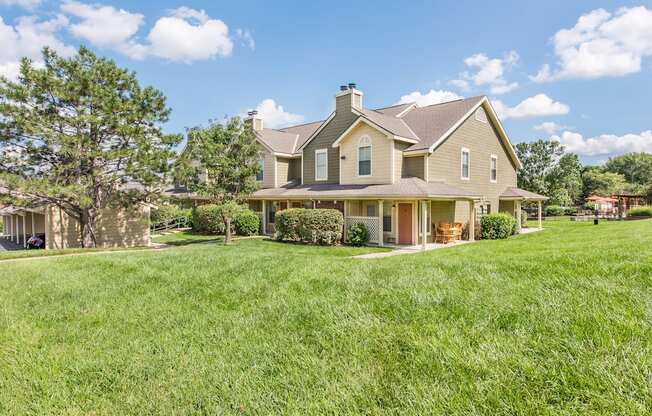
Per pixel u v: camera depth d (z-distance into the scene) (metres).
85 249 13.24
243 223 19.09
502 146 20.59
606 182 49.59
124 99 14.60
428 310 3.38
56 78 13.02
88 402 2.46
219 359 2.92
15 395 2.58
